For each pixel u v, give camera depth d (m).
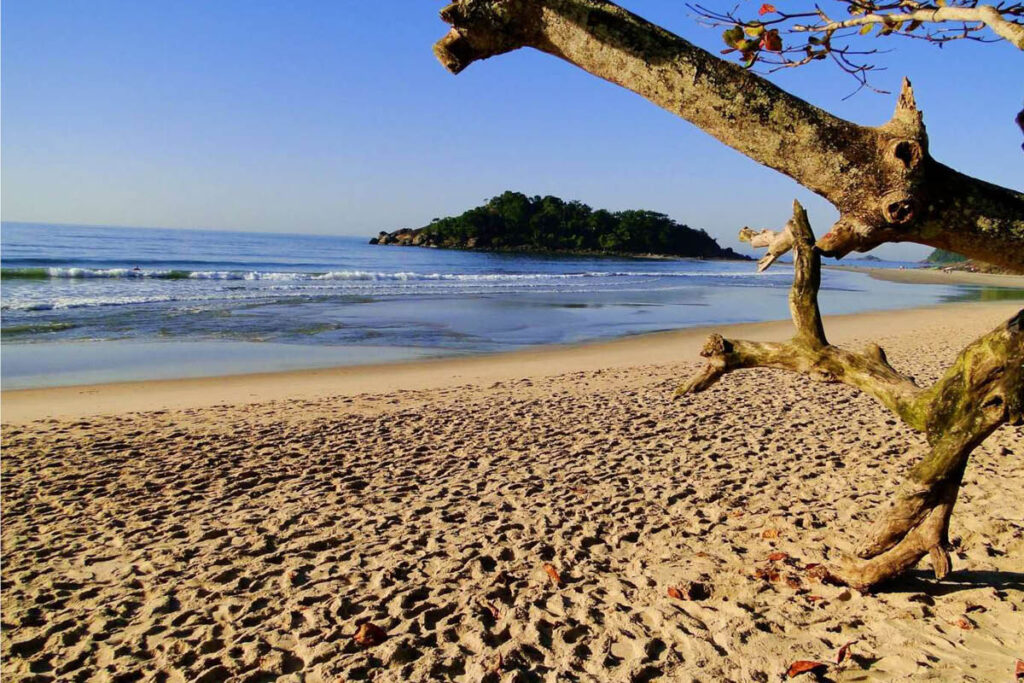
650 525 5.22
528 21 1.75
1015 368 2.64
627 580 4.29
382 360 15.34
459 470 6.82
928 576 4.05
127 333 17.91
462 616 3.83
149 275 34.78
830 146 1.66
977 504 5.11
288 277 38.81
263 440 8.11
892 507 3.58
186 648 3.56
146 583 4.38
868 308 31.38
